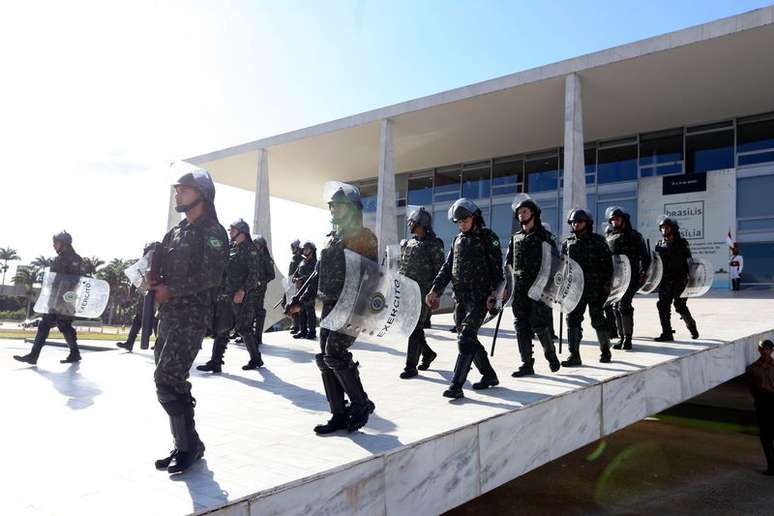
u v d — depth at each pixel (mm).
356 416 3906
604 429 5512
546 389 5215
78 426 4410
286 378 6695
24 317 82562
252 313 7410
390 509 3482
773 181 19547
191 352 3270
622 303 7703
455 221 5180
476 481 4098
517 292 5988
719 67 16203
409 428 3996
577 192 16594
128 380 6609
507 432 4430
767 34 14188
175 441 3273
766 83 17312
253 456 3445
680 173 21438
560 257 6047
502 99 18922
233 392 5766
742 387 13508
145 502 2738
